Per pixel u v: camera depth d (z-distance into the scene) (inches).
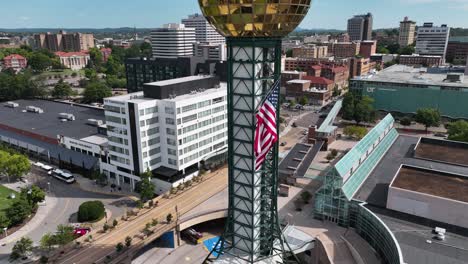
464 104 7357.3
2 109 7411.4
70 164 5221.5
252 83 2196.1
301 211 3725.4
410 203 3068.4
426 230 2842.0
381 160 4367.6
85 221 3846.0
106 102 4512.8
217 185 4473.4
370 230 3078.2
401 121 7411.4
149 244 3558.1
